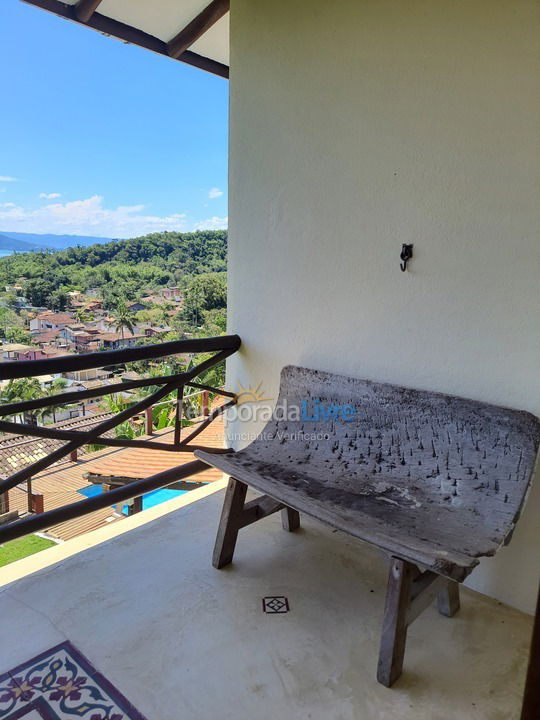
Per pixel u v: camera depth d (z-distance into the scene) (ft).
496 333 5.31
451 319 5.69
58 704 4.03
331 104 6.59
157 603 5.39
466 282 5.49
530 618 5.28
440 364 5.86
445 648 4.80
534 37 4.68
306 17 6.73
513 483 4.64
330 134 6.66
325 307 7.10
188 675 4.37
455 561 3.61
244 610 5.30
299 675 4.39
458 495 4.83
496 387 5.39
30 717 3.91
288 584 5.80
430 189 5.67
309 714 3.98
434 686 4.30
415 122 5.71
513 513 4.42
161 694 4.15
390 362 6.39
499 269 5.20
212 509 7.74
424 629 5.09
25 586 5.67
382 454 5.75
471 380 5.60
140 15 8.26
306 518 7.59
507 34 4.85
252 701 4.10
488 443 5.01
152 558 6.31
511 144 4.95
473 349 5.53
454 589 5.23
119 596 5.51
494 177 5.12
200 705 4.05
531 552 5.26
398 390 6.00
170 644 4.75
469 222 5.38
